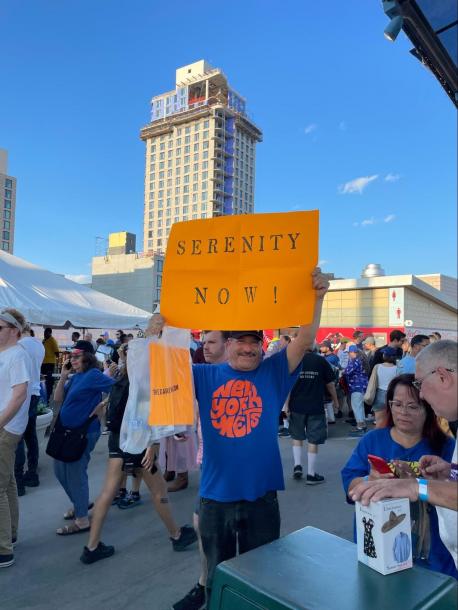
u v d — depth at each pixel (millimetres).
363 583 1399
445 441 2219
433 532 2004
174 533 3947
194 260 2408
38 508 4914
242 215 2377
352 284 21766
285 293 2270
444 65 2797
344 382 9969
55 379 13031
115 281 93625
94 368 4355
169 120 148625
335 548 1640
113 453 3764
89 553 3703
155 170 153000
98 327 11555
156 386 2400
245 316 2301
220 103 143500
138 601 3188
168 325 2398
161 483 3904
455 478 1615
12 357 3631
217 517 2363
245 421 2404
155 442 3738
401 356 8211
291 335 8914
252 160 157875
